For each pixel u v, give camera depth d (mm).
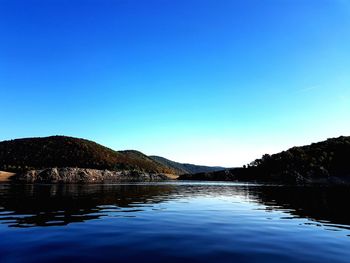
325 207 29641
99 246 13039
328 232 16953
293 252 12508
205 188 72312
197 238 14820
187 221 20062
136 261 10930
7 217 20922
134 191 54125
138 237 14875
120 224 18516
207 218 21609
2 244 13289
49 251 12195
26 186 67062
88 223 18750
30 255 11609
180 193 50656
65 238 14531
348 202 35188
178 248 12836
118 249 12570
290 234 16234
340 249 13133
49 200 33938
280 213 24891
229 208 28219
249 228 17781
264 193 52656
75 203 30922
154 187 73000
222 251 12461
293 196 45156
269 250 12750
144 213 23859
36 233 15656
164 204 31344
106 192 49844
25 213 22984
